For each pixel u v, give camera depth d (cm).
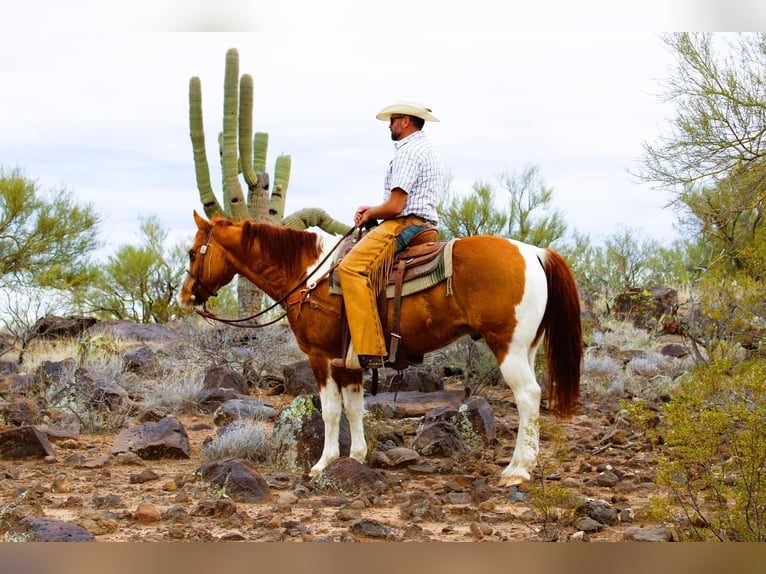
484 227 2166
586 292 1847
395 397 1080
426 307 693
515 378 670
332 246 774
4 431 805
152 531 560
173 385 1133
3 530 542
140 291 2398
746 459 505
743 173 1262
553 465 734
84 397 1027
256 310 1677
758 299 726
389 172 727
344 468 684
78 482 717
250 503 647
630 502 643
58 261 2275
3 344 1500
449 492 672
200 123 1655
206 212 1686
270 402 1132
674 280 1894
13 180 2258
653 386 1159
